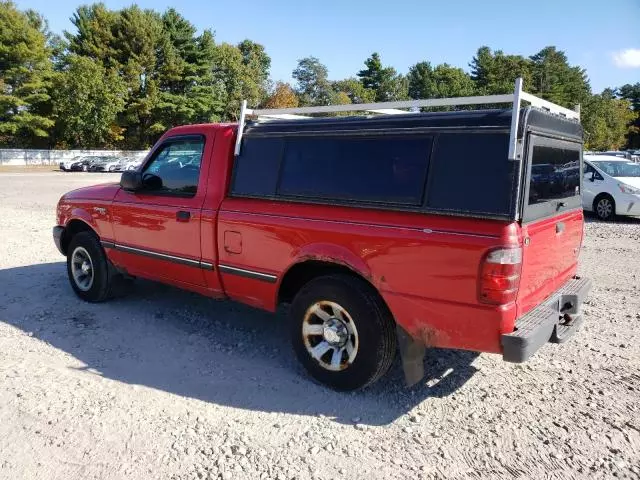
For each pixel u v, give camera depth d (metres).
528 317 3.48
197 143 4.79
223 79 63.47
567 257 4.28
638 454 3.17
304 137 4.08
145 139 55.56
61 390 3.86
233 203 4.43
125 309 5.74
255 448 3.20
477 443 3.28
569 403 3.76
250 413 3.62
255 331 5.14
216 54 59.59
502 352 3.24
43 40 43.50
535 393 3.91
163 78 54.03
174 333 5.07
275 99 70.12
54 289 6.48
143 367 4.31
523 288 3.35
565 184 4.11
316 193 3.96
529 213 3.36
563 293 4.03
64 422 3.43
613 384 4.05
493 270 3.13
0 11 40.75
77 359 4.43
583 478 2.95
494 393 3.91
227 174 4.55
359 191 3.73
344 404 3.75
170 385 4.00
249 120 4.55
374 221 3.59
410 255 3.42
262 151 4.33
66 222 6.07
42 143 48.56
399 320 3.54
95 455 3.09
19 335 4.95
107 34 50.94
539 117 3.47
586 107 73.94
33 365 4.29
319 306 3.95
